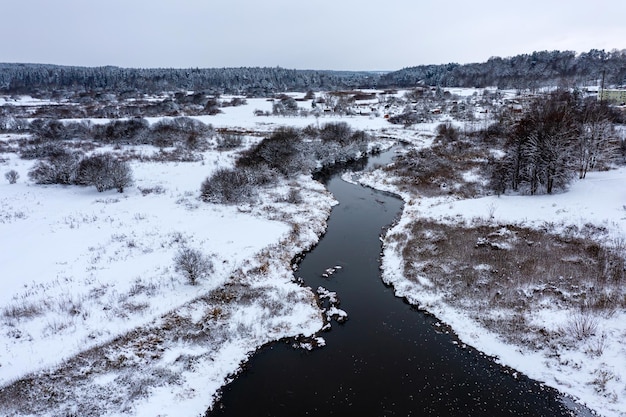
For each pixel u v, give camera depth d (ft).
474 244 84.89
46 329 56.08
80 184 125.59
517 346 56.90
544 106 168.96
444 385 50.96
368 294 73.00
